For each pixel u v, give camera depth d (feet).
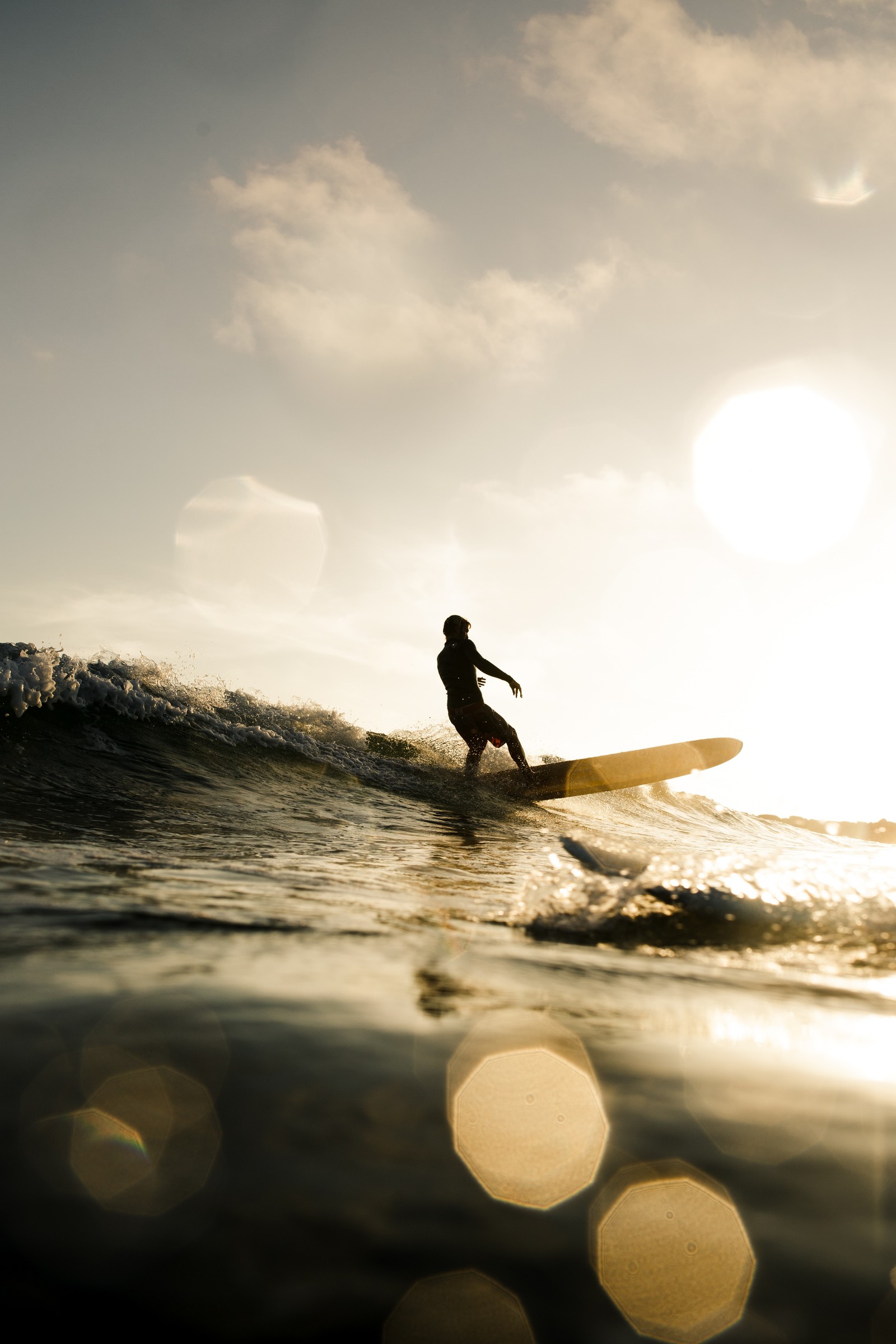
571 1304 2.09
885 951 7.33
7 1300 1.99
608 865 10.22
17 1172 2.53
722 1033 4.56
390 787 27.14
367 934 6.84
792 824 50.70
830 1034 4.69
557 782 31.45
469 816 25.27
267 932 6.51
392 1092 3.30
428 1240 2.32
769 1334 2.00
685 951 7.10
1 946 5.29
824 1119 3.32
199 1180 2.55
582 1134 3.05
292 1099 3.15
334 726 32.09
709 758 32.99
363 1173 2.65
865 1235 2.46
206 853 12.41
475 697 30.55
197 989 4.55
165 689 26.37
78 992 4.33
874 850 34.86
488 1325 1.98
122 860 10.64
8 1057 3.39
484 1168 2.74
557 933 7.57
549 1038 4.18
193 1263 2.17
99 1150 2.67
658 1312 2.03
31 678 21.83
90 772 19.51
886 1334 2.00
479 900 9.83
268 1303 2.04
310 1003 4.44
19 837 11.91
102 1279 2.09
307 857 13.39
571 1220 2.46
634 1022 4.65
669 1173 2.77
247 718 28.43
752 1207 2.59
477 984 5.27
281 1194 2.50
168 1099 3.09
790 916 8.22
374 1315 2.01
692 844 29.09
